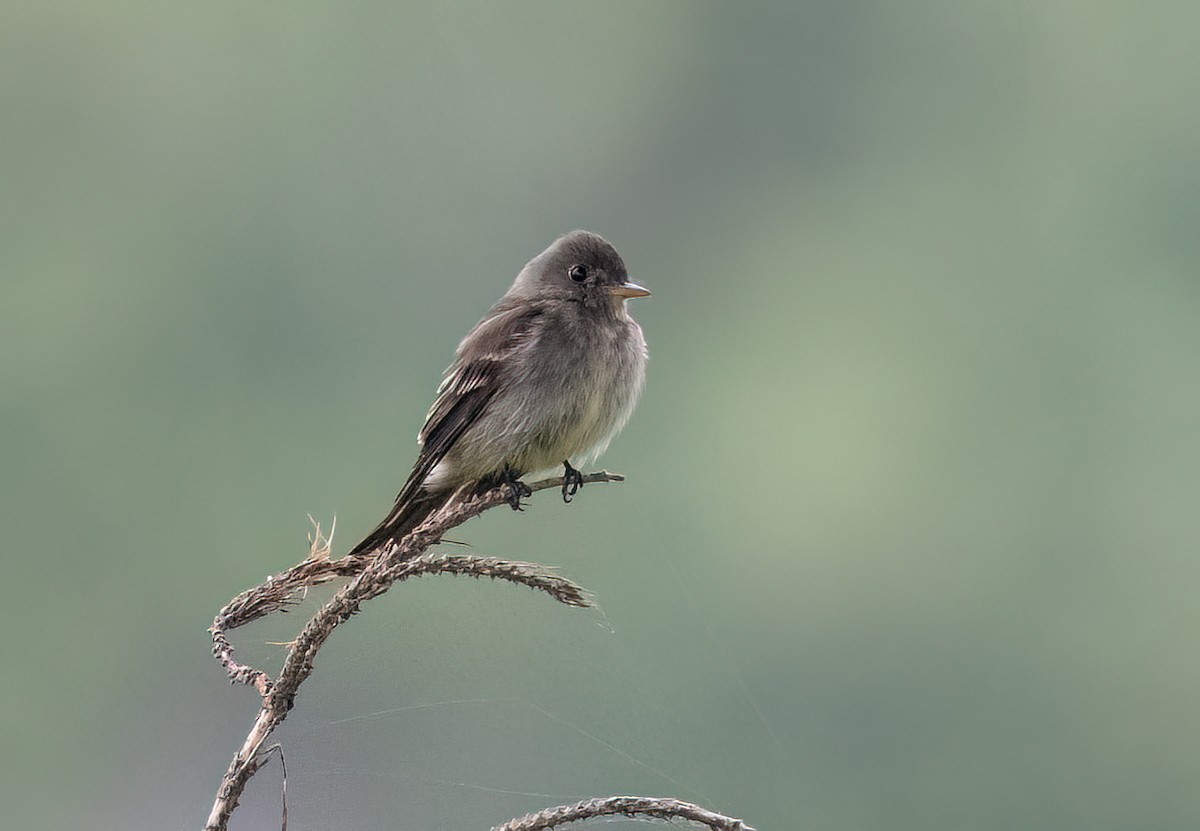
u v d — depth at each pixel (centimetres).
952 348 1677
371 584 427
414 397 1553
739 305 1875
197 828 650
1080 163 1792
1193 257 1684
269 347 1553
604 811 409
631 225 1966
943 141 1912
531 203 1903
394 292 1680
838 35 2005
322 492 1428
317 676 497
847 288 1816
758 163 2002
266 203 1650
